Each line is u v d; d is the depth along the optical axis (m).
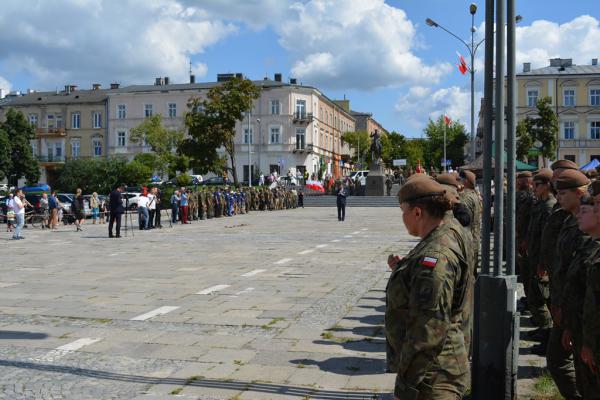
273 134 73.12
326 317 8.31
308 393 5.35
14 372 5.98
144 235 23.77
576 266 4.01
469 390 4.86
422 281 2.94
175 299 9.66
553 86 69.81
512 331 4.49
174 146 67.19
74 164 64.44
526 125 54.12
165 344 6.98
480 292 4.58
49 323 8.06
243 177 73.31
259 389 5.46
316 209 48.94
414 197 3.19
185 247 18.44
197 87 76.69
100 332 7.55
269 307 8.99
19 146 68.75
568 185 4.37
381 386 5.52
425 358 2.89
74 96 82.19
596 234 3.57
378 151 56.94
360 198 53.97
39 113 81.38
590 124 69.38
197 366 6.14
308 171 73.69
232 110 52.62
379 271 12.69
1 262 14.80
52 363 6.27
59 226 31.23
